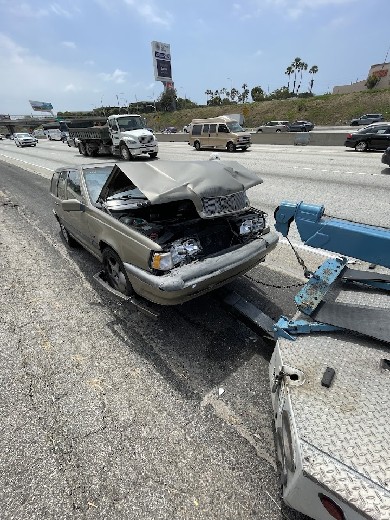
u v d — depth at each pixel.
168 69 73.38
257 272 4.71
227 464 2.21
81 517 1.95
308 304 2.50
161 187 2.96
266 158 16.45
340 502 1.43
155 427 2.49
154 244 3.12
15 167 17.06
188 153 20.50
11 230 6.98
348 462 1.51
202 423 2.51
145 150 17.11
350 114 47.41
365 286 2.71
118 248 3.60
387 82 67.75
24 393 2.84
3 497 2.05
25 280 4.80
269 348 3.27
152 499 2.02
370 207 7.34
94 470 2.20
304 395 1.86
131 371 3.05
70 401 2.74
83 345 3.42
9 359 3.24
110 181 3.77
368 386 1.87
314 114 50.88
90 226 4.23
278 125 40.88
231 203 3.34
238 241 3.84
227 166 3.65
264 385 2.84
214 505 1.98
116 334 3.57
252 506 1.98
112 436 2.43
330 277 2.76
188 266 3.15
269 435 2.41
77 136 20.58
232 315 3.78
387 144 16.56
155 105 83.44
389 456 1.51
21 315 3.96
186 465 2.21
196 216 4.27
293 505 1.72
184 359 3.17
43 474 2.18
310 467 1.52
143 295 3.44
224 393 2.78
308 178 10.80
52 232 6.77
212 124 21.03
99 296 4.31
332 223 2.45
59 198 5.46
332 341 2.26
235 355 3.20
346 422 1.68
